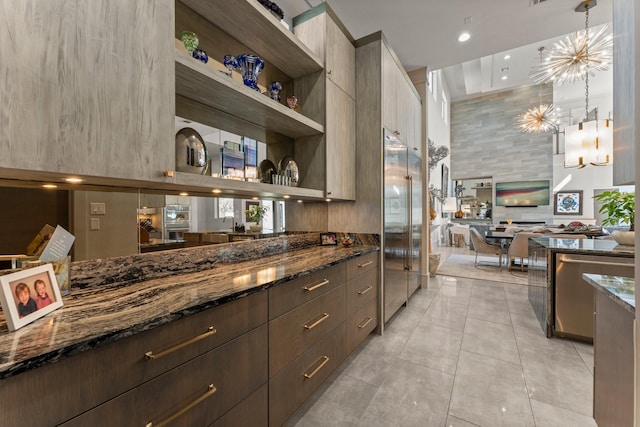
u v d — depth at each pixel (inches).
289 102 83.6
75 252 45.4
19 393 23.6
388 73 109.2
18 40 29.4
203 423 39.0
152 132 42.1
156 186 51.7
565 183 350.0
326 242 105.0
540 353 86.7
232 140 73.7
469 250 309.4
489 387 70.1
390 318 110.7
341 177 96.3
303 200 98.3
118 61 37.9
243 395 45.5
